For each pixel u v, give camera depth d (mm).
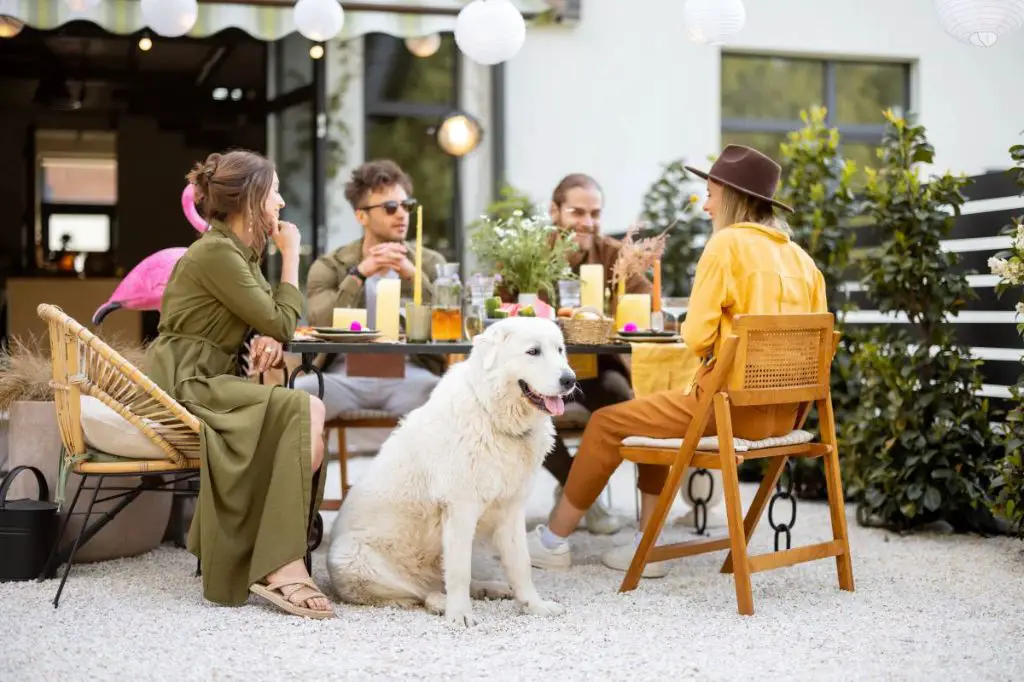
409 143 7645
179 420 3215
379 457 3256
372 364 3871
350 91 7520
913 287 4656
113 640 2785
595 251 4871
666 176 8008
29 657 2637
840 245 5320
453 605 3000
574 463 3680
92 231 12266
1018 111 8625
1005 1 3748
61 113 10477
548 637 2859
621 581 3564
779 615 3117
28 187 10836
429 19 6625
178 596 3258
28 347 3938
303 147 7457
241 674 2533
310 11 4574
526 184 7812
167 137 10648
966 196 4910
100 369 3186
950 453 4477
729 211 3566
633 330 3898
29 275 9883
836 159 5551
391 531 3143
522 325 2973
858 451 4723
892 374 4598
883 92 8594
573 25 7848
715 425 3439
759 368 3275
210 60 9039
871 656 2717
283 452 3152
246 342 3523
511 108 7766
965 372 4582
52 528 3506
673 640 2850
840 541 3457
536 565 3754
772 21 8180
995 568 3770
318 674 2541
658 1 7992
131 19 6363
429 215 7684
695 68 8078
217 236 3398
